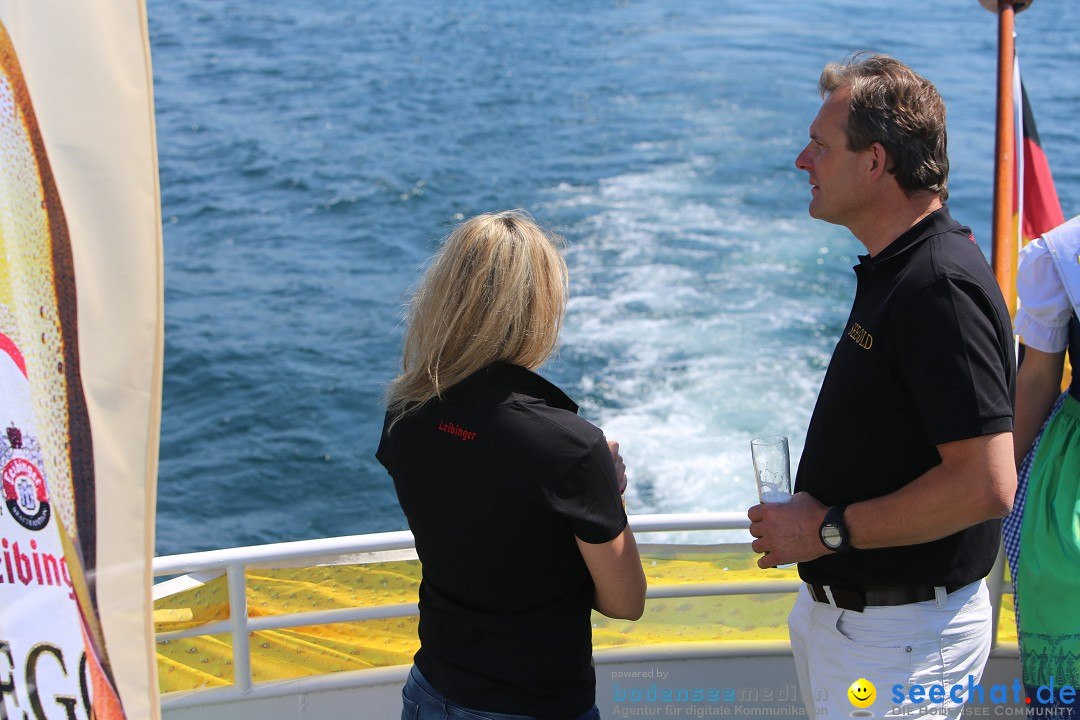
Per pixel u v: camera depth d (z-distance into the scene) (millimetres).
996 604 2498
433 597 1823
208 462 12883
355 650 2551
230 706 2461
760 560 1951
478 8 45125
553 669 1756
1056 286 2096
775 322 15406
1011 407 1695
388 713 2557
